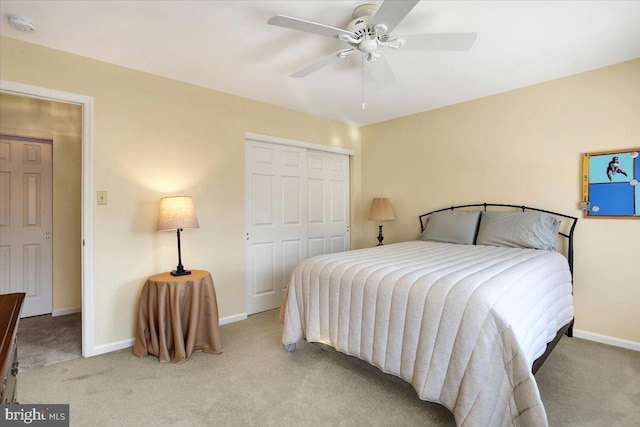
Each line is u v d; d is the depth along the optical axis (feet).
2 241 10.80
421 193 12.69
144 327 8.11
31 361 7.75
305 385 6.70
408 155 13.11
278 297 12.21
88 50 7.66
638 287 8.23
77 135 11.82
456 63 8.38
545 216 9.14
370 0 5.79
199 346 8.26
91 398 6.22
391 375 5.97
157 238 9.09
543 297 6.17
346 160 14.79
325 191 13.92
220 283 10.34
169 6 6.00
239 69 8.74
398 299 5.73
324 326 7.05
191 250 9.71
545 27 6.68
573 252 9.17
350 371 7.29
